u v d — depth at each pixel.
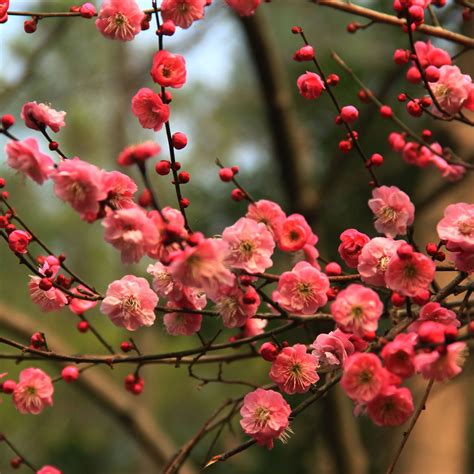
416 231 2.24
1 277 3.77
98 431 3.81
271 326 2.07
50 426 3.73
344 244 1.42
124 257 1.35
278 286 1.40
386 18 1.52
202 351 1.45
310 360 1.40
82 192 1.35
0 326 2.50
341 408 2.28
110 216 1.35
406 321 1.39
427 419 2.26
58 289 1.45
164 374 3.88
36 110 1.39
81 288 1.47
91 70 3.30
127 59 3.26
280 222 1.44
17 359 1.45
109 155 3.37
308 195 2.19
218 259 1.34
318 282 1.40
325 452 2.60
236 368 3.39
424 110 1.46
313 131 2.77
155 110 1.40
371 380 1.33
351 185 2.55
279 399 1.40
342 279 1.42
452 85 1.46
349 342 1.40
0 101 2.80
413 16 1.44
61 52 3.19
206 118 3.77
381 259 1.39
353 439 2.31
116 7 1.43
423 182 2.36
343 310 1.36
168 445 2.65
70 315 3.64
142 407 2.69
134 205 1.37
